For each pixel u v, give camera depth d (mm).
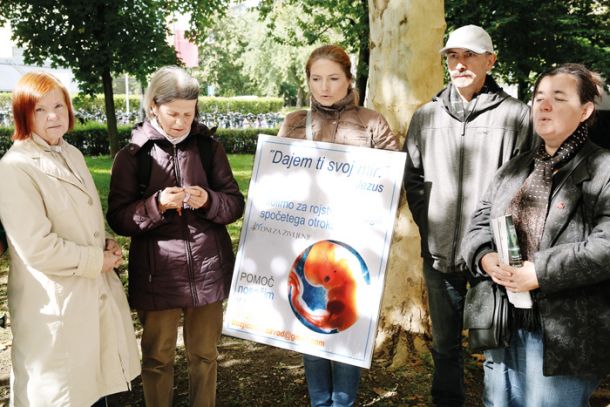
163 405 2828
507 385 2291
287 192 2729
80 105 13375
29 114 2268
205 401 2889
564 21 10703
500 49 11328
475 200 2820
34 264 2215
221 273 2744
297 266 2688
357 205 2631
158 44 12438
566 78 2049
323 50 2701
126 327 2605
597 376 2014
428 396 3459
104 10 11727
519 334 2205
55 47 11844
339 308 2635
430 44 3738
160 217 2553
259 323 2732
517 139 2766
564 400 2082
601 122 6793
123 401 3455
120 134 20438
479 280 2410
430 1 3680
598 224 1988
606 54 10961
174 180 2674
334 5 13438
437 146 2912
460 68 2793
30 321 2281
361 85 13297
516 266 2059
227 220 2715
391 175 2594
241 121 29000
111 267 2477
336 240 2646
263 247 2742
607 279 2020
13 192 2195
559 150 2107
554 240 2064
